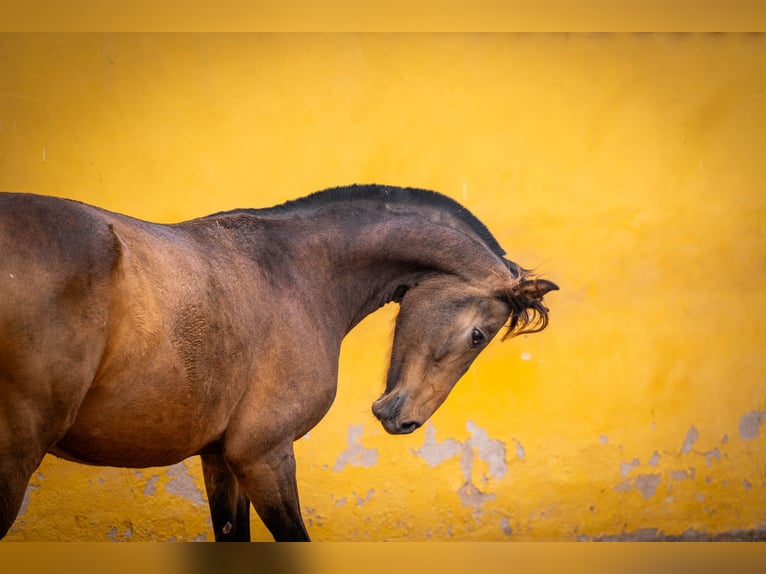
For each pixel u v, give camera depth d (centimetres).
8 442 463
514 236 985
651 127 1019
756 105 1042
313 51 955
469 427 982
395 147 967
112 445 540
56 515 891
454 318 692
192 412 558
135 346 507
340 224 692
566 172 998
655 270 1019
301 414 641
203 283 562
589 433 1002
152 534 912
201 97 931
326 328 673
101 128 909
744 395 1040
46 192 896
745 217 1041
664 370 1020
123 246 500
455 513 976
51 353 465
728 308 1038
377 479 962
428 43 975
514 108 989
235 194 936
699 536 1027
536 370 995
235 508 698
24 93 892
